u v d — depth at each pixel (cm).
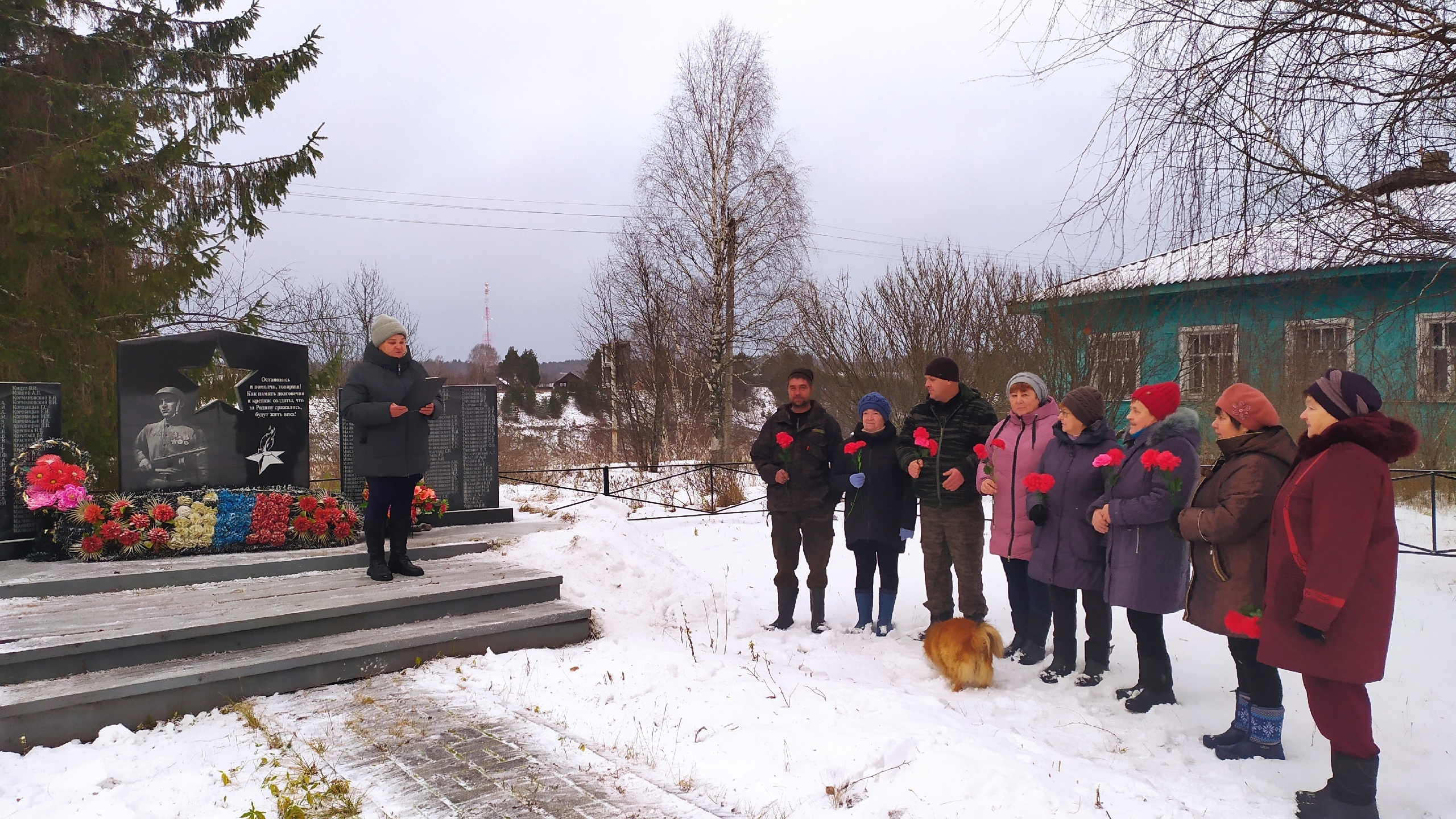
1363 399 310
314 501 647
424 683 456
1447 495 1046
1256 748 368
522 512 847
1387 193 448
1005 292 1292
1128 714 417
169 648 433
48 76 950
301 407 700
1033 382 498
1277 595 320
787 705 416
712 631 575
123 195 971
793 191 2181
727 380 2183
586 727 395
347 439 707
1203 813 310
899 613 629
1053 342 1194
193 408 646
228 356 656
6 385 593
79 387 936
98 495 613
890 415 554
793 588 583
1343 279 492
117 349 631
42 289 893
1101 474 449
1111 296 1137
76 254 948
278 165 1068
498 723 397
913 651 527
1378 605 301
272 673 434
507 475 1212
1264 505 350
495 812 307
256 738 380
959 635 456
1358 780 303
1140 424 428
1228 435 377
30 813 305
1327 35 424
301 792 322
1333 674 301
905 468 525
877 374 1333
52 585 514
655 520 1072
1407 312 508
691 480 1320
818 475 573
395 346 564
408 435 564
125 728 382
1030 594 513
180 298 1048
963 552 515
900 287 1331
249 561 575
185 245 1020
